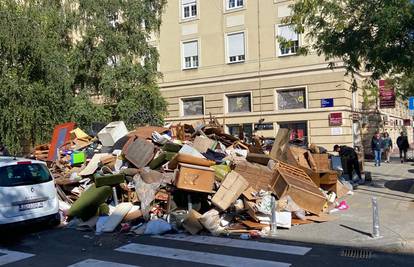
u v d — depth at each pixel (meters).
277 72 25.81
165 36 30.20
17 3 19.27
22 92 18.50
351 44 11.67
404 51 10.84
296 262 6.65
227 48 27.77
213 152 12.38
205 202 9.81
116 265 6.83
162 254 7.36
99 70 24.78
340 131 23.94
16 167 9.46
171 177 10.10
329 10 12.30
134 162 11.36
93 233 9.35
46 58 19.44
